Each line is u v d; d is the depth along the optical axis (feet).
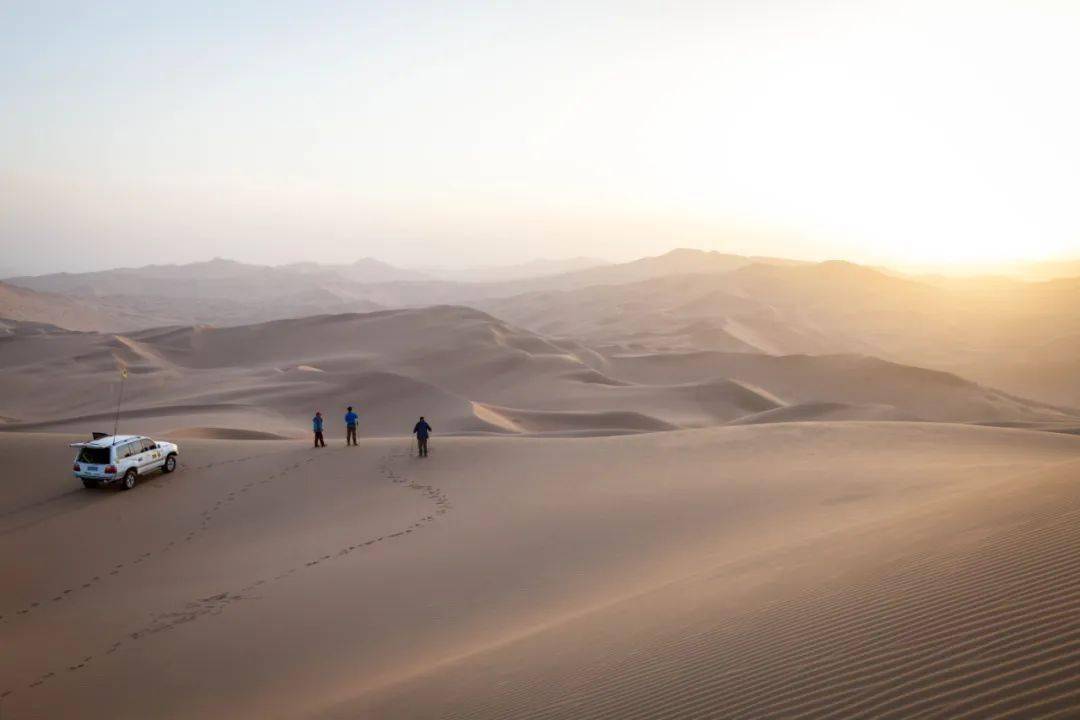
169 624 44.80
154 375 319.68
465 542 54.13
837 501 53.47
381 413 209.36
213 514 68.08
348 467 79.87
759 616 26.71
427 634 38.55
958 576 24.62
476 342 348.18
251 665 37.76
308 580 49.96
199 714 32.73
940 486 54.24
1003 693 16.49
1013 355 511.81
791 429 89.66
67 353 386.73
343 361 334.44
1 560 58.29
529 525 56.54
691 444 83.61
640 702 21.88
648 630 28.78
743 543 44.80
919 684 18.06
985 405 275.39
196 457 85.10
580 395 263.49
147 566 57.06
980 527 29.73
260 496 72.13
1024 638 18.86
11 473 78.13
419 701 27.07
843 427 90.48
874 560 29.53
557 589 42.52
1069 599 20.42
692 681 22.39
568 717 22.20
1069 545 24.58
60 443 87.30
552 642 30.89
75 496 72.38
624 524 54.29
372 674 33.73
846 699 18.40
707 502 57.88
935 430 88.22
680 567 41.63
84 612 48.39
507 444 86.99
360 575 49.57
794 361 333.83
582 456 80.18
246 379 296.30
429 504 66.18
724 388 254.47
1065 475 35.53
